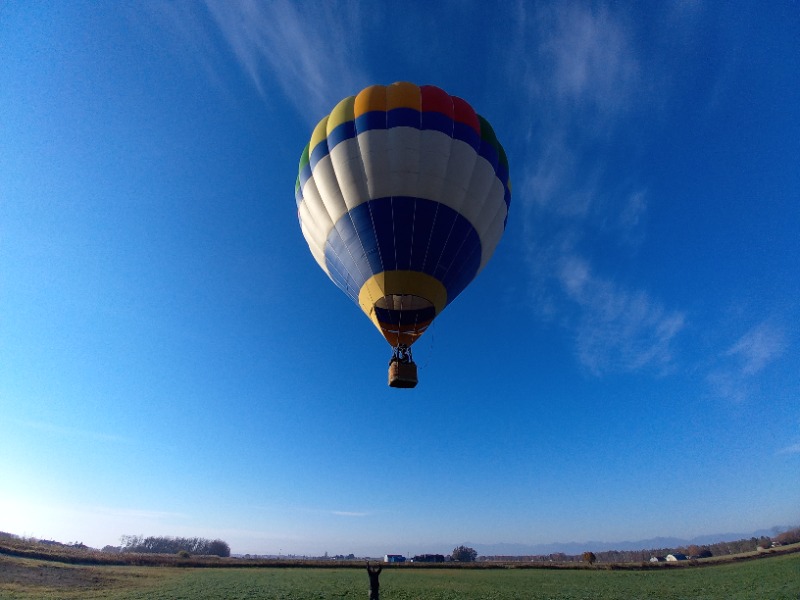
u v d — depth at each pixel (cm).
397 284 1727
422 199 1767
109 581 2552
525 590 2614
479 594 2386
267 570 4188
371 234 1759
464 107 1964
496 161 1989
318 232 1955
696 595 2280
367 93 1912
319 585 2770
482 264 2020
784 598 2036
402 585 2884
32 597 1798
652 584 2941
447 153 1827
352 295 1884
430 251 1755
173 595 2075
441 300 1798
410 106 1858
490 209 1953
